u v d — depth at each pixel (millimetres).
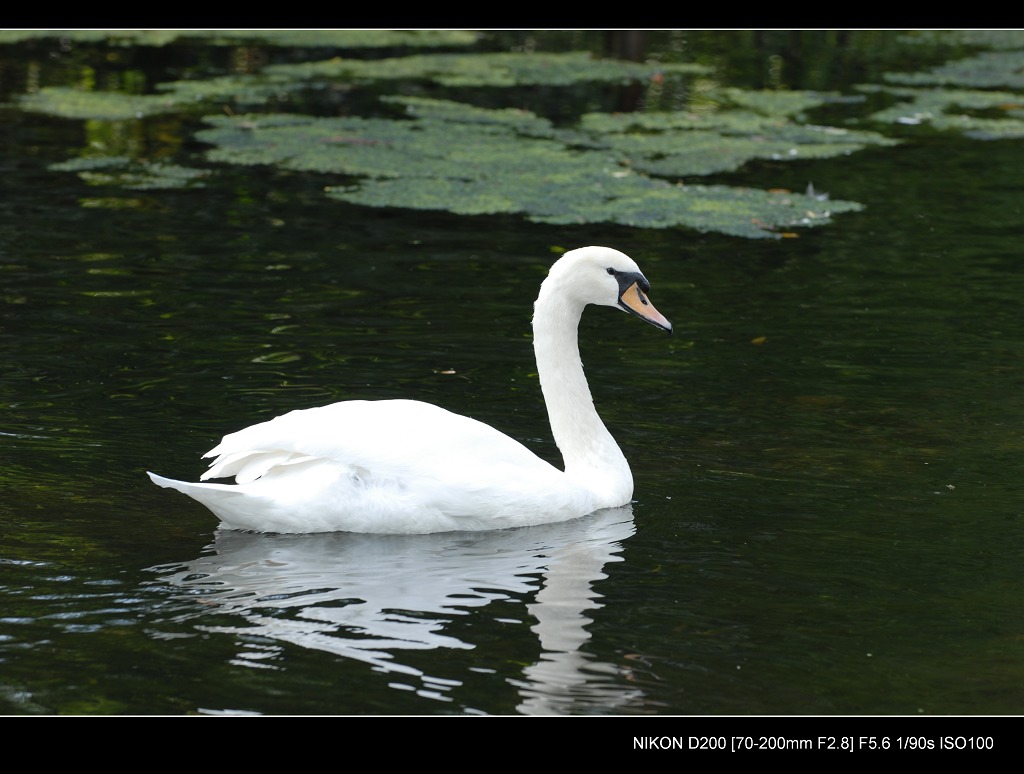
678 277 17734
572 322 11742
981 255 18766
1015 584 9477
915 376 14148
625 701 7840
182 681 7906
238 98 27234
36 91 27141
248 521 10219
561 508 10773
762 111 27547
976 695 7992
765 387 13820
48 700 7672
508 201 20375
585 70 30547
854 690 8008
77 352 14203
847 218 20562
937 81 30828
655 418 12953
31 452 11547
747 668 8250
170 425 12320
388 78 29578
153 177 21672
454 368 14172
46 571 9352
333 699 7766
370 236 19125
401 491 10453
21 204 19984
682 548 10148
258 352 14414
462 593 9281
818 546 10148
